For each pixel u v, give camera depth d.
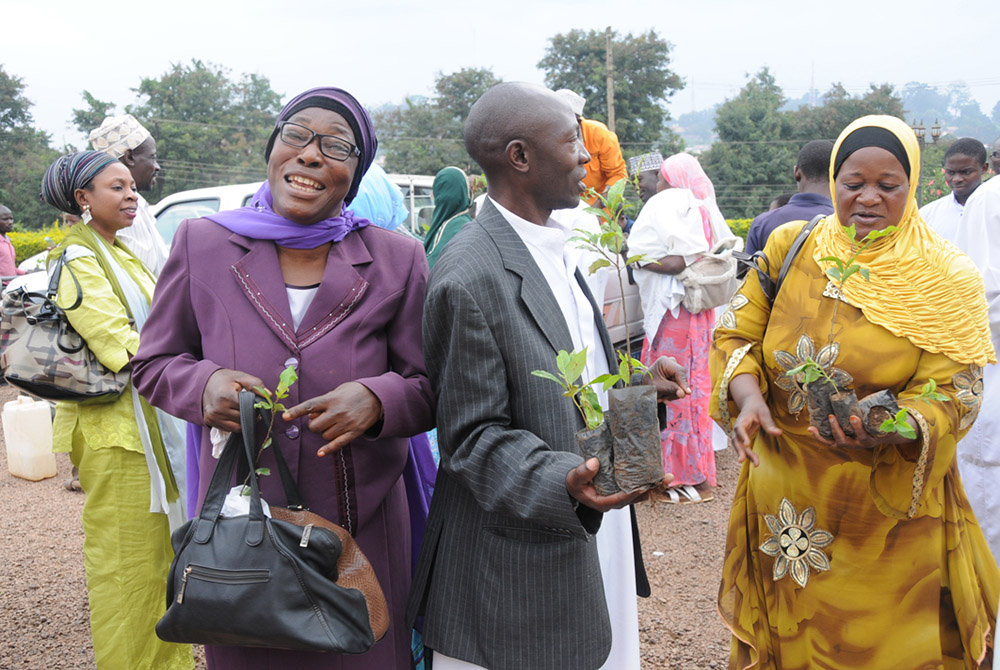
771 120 40.88
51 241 3.06
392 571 2.18
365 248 2.11
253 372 1.96
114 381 2.91
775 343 2.34
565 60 39.69
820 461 2.29
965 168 4.62
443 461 2.07
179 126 44.16
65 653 3.51
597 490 1.66
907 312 2.18
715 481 5.37
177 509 3.07
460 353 1.91
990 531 3.57
